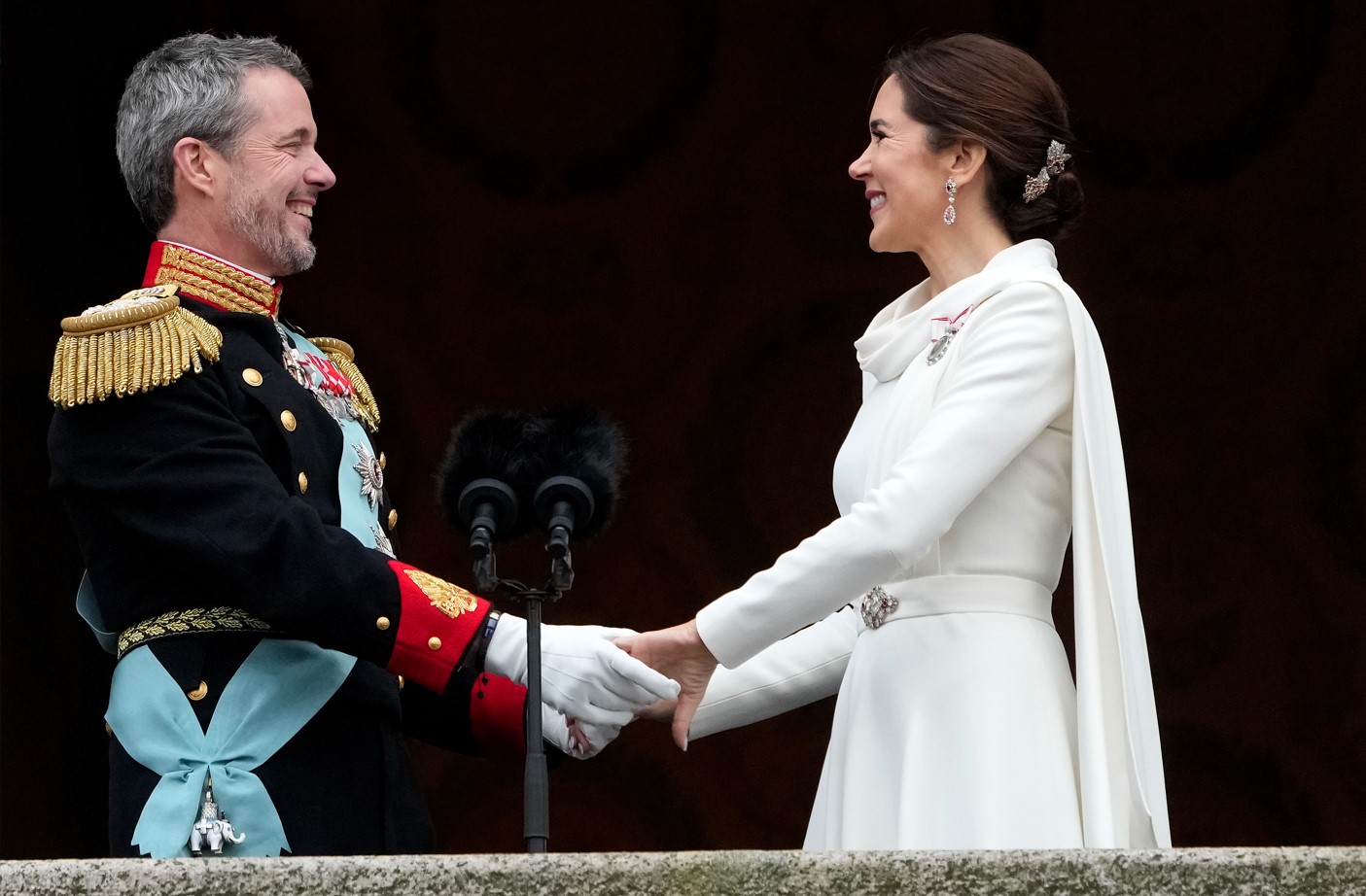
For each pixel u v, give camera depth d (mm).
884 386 17422
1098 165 46156
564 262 46938
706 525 46375
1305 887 12180
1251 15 45938
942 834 15875
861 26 46969
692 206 47094
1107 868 12250
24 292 37000
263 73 17547
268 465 16484
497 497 15680
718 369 46812
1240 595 45219
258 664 16125
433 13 47031
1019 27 46344
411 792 16875
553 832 44844
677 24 47156
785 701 18156
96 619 16750
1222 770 44750
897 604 16594
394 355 46531
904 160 17297
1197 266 45938
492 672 16422
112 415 16234
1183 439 45688
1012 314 16484
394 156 46969
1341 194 45781
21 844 35688
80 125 38250
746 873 12266
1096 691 15859
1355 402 45469
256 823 15758
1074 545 16125
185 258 17156
